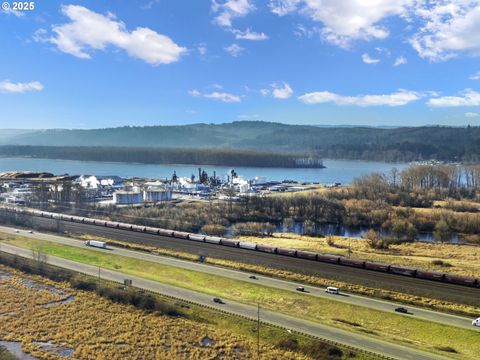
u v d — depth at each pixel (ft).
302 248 539.70
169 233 584.81
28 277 427.33
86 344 297.53
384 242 565.53
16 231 621.31
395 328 304.50
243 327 312.09
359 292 368.07
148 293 372.17
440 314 323.57
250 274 420.36
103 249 517.96
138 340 302.04
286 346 284.41
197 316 333.01
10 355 280.72
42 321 331.77
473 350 271.69
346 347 275.59
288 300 354.95
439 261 465.47
